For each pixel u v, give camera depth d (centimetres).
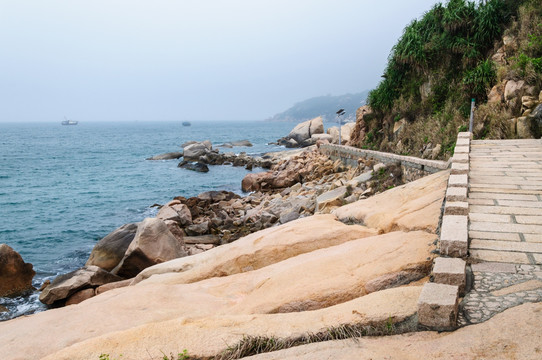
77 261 1636
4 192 3023
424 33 2205
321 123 5959
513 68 1584
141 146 7525
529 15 1733
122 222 2200
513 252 541
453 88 1933
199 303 706
